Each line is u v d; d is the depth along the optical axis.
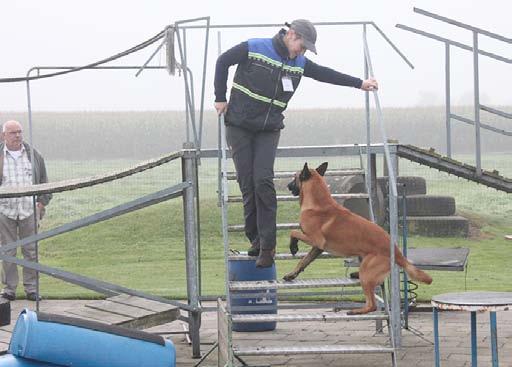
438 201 17.33
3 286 12.56
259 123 7.22
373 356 8.16
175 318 8.07
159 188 22.88
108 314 7.83
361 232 7.44
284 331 9.46
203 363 8.01
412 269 7.42
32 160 10.26
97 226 18.19
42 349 5.13
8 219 11.10
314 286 7.45
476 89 8.86
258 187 7.25
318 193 7.60
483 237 17.09
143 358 5.45
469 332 9.16
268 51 7.16
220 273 13.70
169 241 17.17
